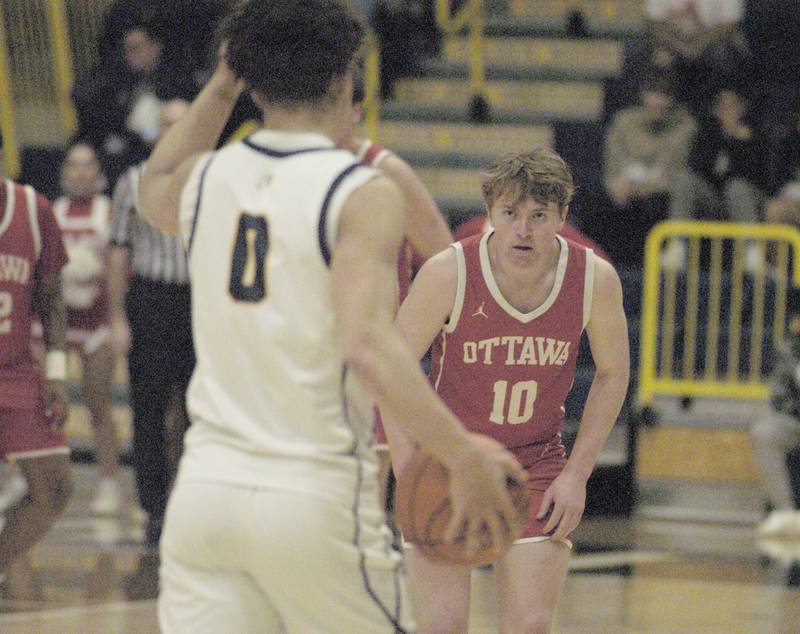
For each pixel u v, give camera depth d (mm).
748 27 32156
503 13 35656
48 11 33688
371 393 5848
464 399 9328
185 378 19438
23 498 12539
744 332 25219
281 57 6379
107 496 21625
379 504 6383
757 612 15594
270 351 6211
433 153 32094
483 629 14258
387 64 33875
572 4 35281
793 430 21141
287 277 6211
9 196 12234
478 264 9023
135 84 30359
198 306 6516
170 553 6422
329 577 6137
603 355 9344
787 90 31422
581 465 9164
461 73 34000
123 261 19703
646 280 24172
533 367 9219
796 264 24219
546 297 9070
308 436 6168
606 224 27875
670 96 28406
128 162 29547
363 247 6004
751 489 23344
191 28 31906
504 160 8922
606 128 31703
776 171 29297
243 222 6379
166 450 19938
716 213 27094
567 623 14789
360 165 6250
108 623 14289
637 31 34375
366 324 5828
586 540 20234
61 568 17281
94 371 21344
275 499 6082
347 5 6527
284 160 6383
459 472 5820
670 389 24312
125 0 32031
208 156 6707
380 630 6289
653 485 23578
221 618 6293
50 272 12578
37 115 33719
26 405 12320
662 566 18344
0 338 12188
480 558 6324
